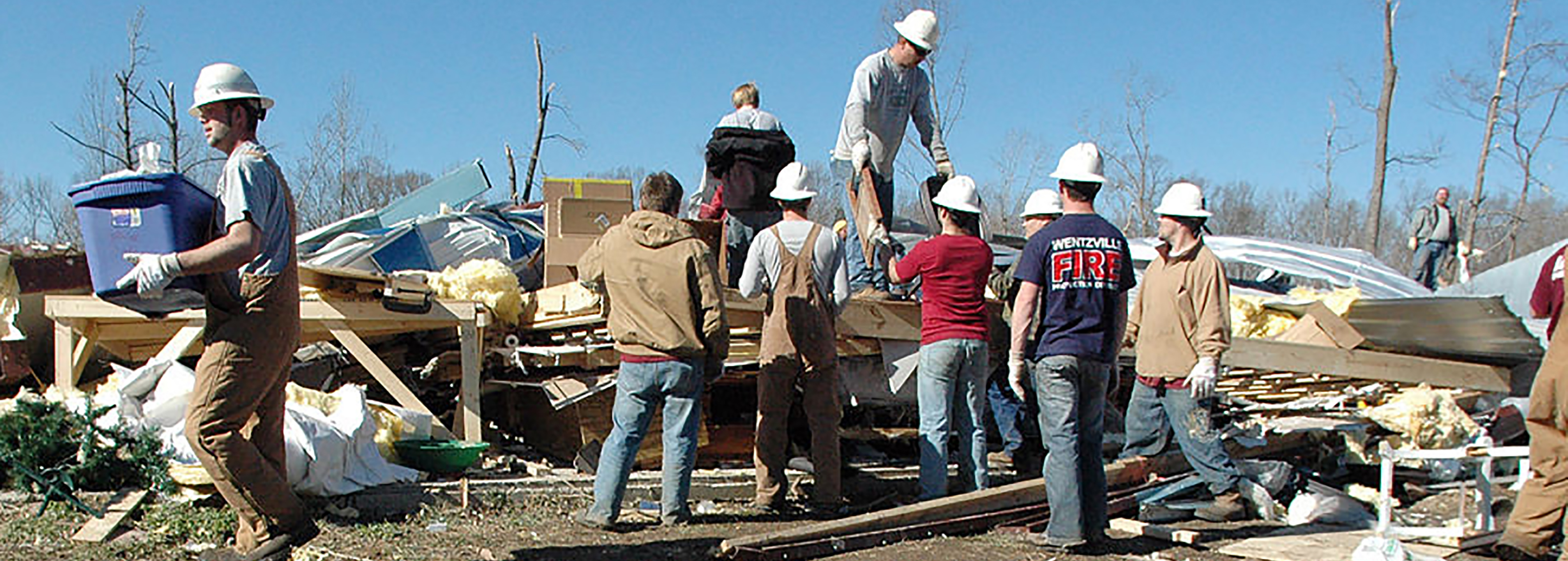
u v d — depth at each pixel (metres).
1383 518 5.80
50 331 8.00
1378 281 12.63
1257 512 6.57
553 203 7.92
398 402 7.18
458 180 12.60
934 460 6.32
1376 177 20.70
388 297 6.59
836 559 5.39
